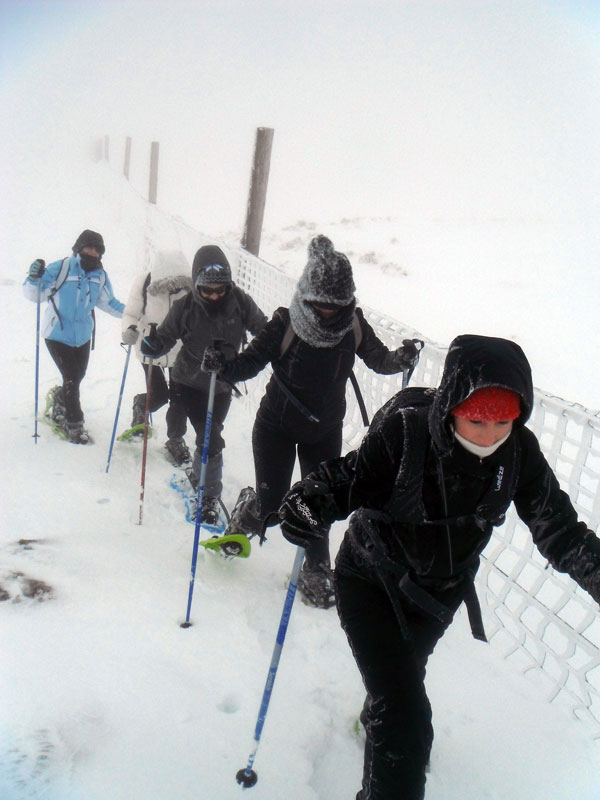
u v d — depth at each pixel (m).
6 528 3.46
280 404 3.03
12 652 2.49
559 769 2.42
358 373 4.75
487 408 1.49
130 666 2.53
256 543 3.73
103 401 5.79
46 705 2.25
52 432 4.90
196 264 3.72
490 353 1.50
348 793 2.20
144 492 4.11
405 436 1.67
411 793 1.70
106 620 2.78
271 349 2.97
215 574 3.34
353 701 2.59
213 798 2.05
